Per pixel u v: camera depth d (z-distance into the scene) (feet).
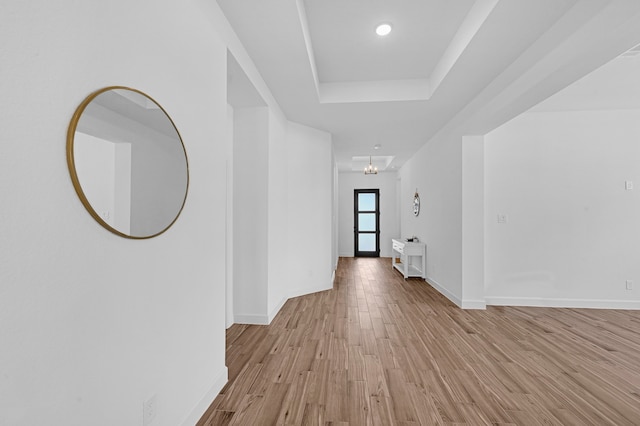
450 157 14.55
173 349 4.89
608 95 11.91
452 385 6.94
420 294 15.51
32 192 2.72
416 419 5.74
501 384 7.01
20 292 2.62
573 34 6.74
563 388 6.88
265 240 11.01
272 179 11.59
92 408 3.33
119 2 3.71
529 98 9.25
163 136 4.49
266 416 5.79
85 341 3.25
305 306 13.21
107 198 3.51
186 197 5.15
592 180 13.57
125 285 3.84
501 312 12.64
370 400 6.33
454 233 14.11
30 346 2.70
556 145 13.70
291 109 12.88
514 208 13.83
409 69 11.04
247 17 6.81
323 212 16.17
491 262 13.89
